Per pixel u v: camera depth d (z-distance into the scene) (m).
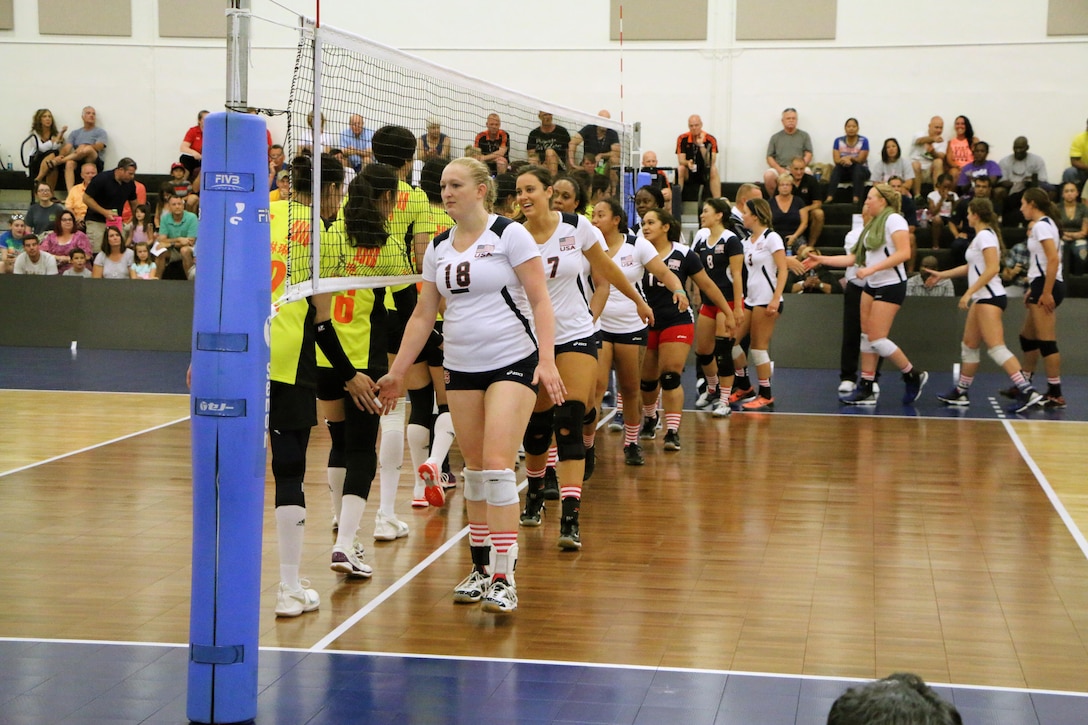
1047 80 16.22
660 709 3.79
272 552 5.75
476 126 7.46
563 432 5.85
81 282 14.91
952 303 13.53
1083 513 6.70
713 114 17.08
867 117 16.70
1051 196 15.39
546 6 17.25
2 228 17.44
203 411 3.72
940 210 15.12
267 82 17.62
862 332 11.34
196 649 3.69
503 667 4.18
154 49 18.02
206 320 3.74
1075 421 10.14
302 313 4.72
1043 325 10.84
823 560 5.70
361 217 5.37
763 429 9.66
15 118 18.34
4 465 7.75
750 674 4.12
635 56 17.17
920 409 10.83
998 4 16.23
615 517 6.58
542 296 4.63
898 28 16.52
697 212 15.99
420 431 6.71
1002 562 5.68
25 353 14.34
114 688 3.94
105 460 7.94
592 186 8.55
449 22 17.44
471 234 4.70
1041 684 4.05
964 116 16.17
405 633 4.56
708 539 6.11
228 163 3.76
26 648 4.32
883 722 1.42
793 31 16.75
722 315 10.18
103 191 15.97
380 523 6.05
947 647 4.45
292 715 3.73
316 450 8.63
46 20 18.11
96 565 5.47
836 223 15.52
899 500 7.02
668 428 8.66
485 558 5.05
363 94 5.92
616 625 4.68
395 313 6.30
